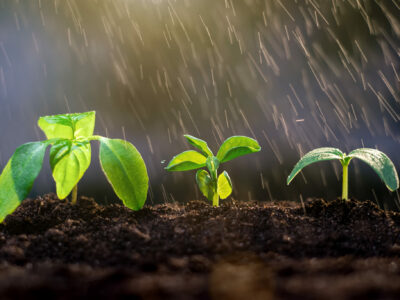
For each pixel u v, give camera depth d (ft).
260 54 4.74
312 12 4.52
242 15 4.90
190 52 4.89
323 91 3.97
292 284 1.14
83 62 4.80
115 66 4.75
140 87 4.46
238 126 3.55
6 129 3.51
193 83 4.51
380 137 2.98
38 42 4.91
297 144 3.02
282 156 2.80
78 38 4.95
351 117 3.44
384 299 1.06
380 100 3.68
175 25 4.93
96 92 4.43
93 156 3.01
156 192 2.14
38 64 4.75
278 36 4.71
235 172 2.51
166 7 4.93
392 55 4.16
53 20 4.96
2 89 4.36
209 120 3.75
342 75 4.18
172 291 1.12
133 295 1.11
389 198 1.93
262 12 4.79
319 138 3.10
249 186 2.20
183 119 3.82
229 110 3.94
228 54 4.83
